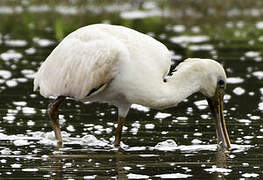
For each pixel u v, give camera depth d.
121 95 13.55
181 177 11.30
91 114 16.42
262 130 14.76
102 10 37.91
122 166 11.97
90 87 13.49
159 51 13.51
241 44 28.00
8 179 11.02
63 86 13.73
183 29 32.12
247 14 38.03
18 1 39.03
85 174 11.39
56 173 11.41
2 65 22.36
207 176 11.38
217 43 28.22
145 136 14.34
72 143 13.70
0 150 12.95
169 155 12.81
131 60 13.23
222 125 13.76
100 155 12.79
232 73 21.59
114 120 15.80
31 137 14.01
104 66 13.27
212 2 40.06
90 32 13.65
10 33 29.77
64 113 16.48
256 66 22.81
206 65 13.48
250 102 17.75
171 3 40.12
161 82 13.37
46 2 39.16
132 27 31.61
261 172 11.64
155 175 11.41
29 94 18.33
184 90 13.42
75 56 13.60
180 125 15.31
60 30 30.00
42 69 14.14
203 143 13.77
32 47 26.06
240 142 13.81
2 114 16.00
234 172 11.64
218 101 13.76
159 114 16.39
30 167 11.79
